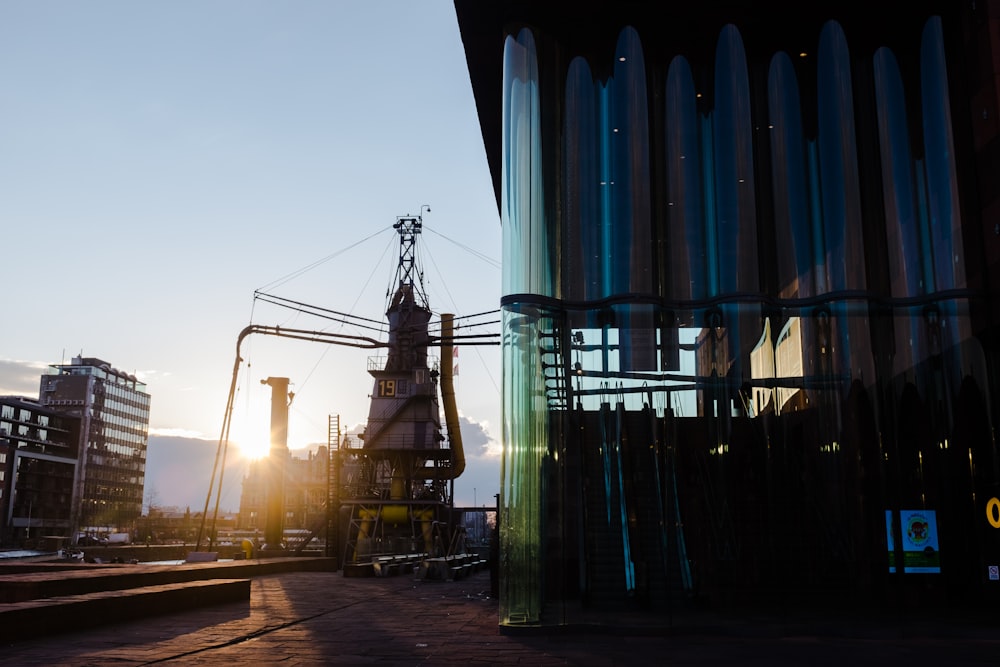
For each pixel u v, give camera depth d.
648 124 16.62
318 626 15.97
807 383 15.76
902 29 16.92
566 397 15.47
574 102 16.64
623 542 14.90
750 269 16.11
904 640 13.58
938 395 15.80
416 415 60.53
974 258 16.28
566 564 14.82
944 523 15.27
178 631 14.71
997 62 16.06
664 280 16.11
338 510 58.81
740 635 14.35
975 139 16.48
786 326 15.99
